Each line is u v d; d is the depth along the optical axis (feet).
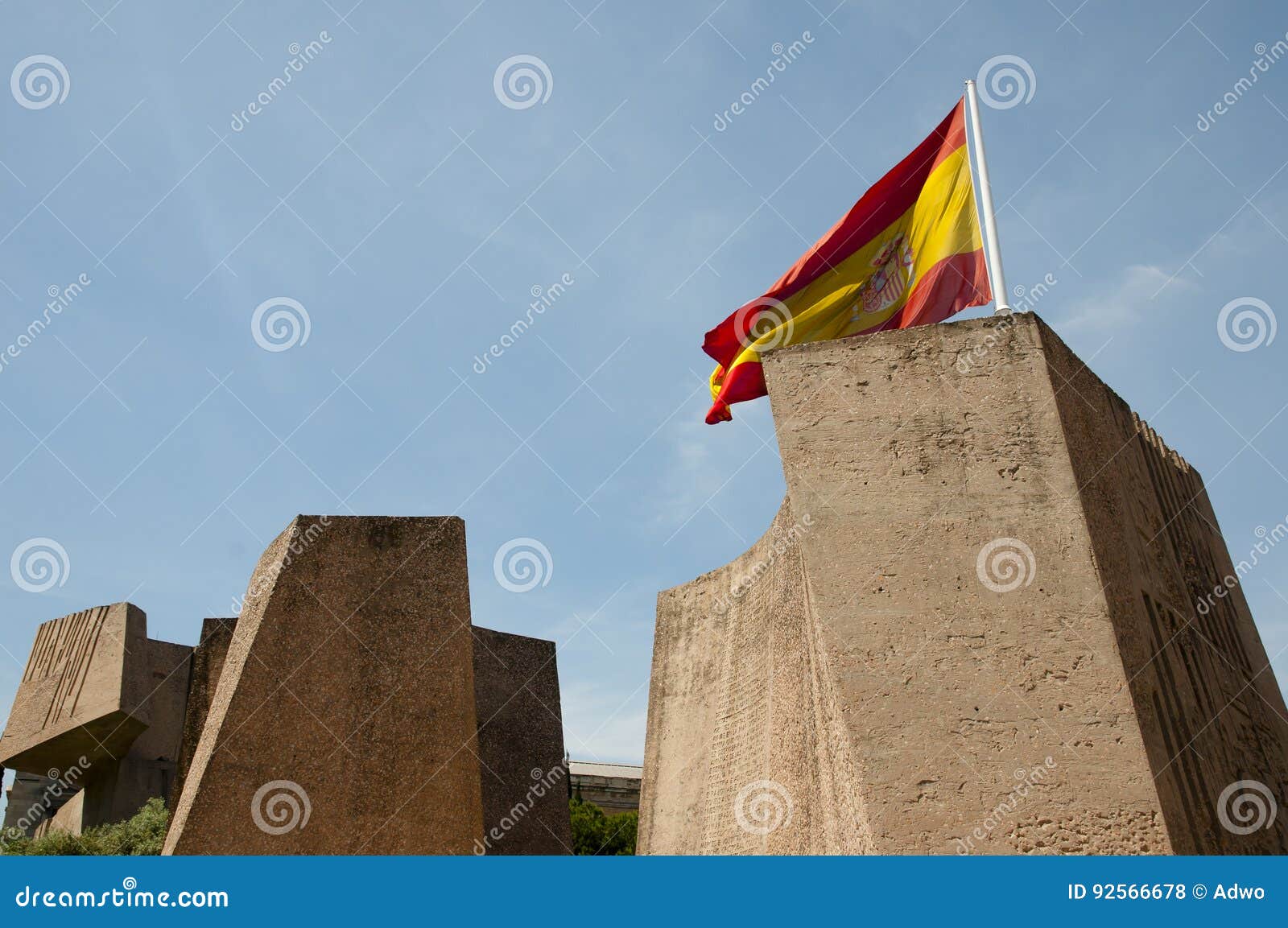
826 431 31.71
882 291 38.65
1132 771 26.66
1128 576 30.83
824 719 31.96
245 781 33.37
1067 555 29.17
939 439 31.09
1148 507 35.68
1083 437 32.01
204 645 46.14
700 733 55.01
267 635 35.27
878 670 28.66
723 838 49.29
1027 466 30.35
